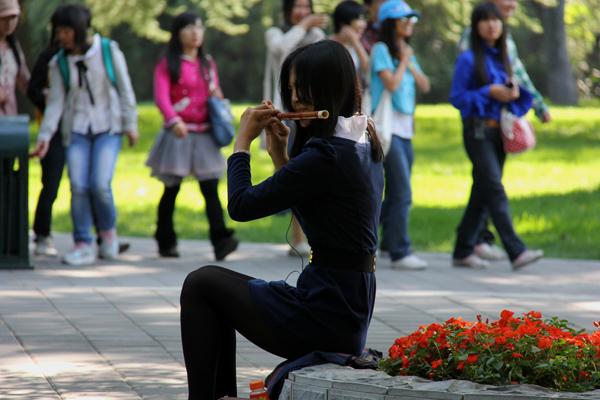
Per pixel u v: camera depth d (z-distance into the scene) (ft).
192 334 15.57
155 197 63.77
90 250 37.45
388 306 29.53
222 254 38.73
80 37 36.50
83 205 37.32
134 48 209.15
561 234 50.60
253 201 15.16
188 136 38.01
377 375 14.12
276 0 165.58
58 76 36.86
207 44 216.95
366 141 15.70
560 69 171.32
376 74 37.29
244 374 20.94
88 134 37.17
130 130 37.40
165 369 21.02
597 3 157.89
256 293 15.44
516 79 39.09
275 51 39.60
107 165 37.06
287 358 15.66
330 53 15.43
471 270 38.24
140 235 49.03
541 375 13.79
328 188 15.08
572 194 65.98
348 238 15.25
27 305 28.25
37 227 39.24
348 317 15.15
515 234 37.50
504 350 14.11
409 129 38.19
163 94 37.63
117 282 33.06
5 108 37.35
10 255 35.63
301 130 15.98
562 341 14.26
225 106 38.17
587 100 191.52
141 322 26.11
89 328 25.17
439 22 162.20
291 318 15.17
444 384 13.39
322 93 15.37
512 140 36.99
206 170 38.06
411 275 36.50
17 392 18.80
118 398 18.54
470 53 38.04
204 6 174.19
